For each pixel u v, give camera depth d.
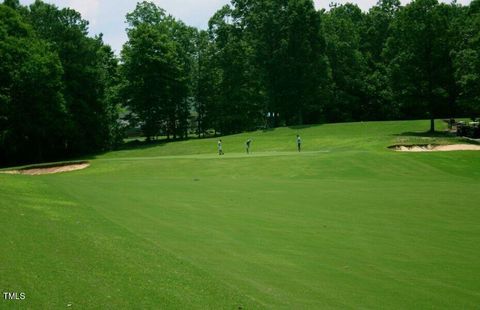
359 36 109.69
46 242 12.57
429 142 58.84
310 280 12.44
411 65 74.44
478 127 65.94
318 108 94.81
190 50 100.44
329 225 19.48
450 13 94.00
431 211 23.06
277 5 90.25
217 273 12.28
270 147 69.38
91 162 54.22
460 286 12.66
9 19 69.38
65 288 9.58
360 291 11.87
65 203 19.08
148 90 88.06
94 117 77.81
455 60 69.56
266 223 19.44
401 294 11.83
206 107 99.88
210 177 41.22
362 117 106.12
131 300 9.34
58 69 68.06
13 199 18.17
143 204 22.55
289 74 89.00
